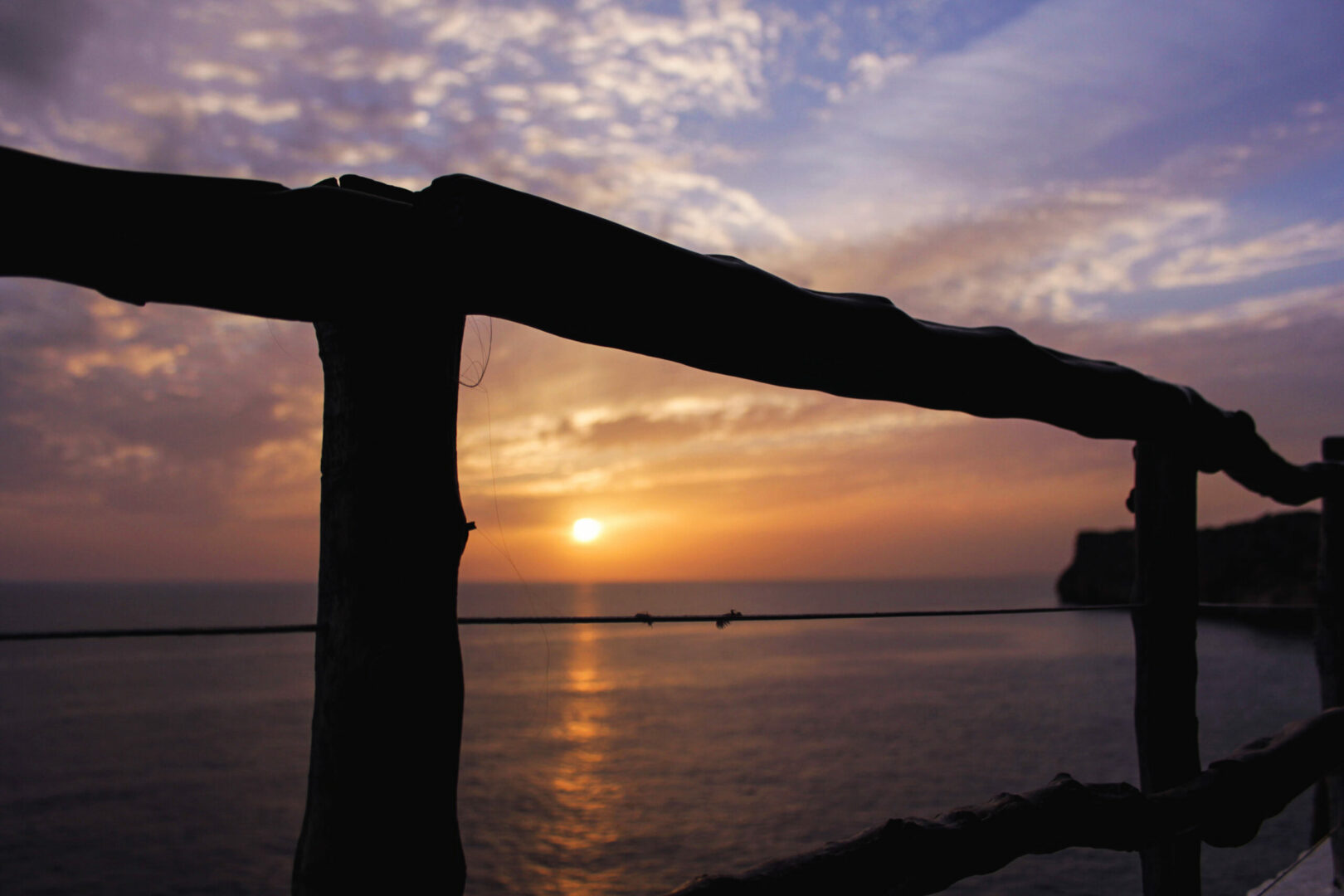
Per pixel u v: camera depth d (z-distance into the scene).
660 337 1.55
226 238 1.06
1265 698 43.50
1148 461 3.00
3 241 0.95
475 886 20.39
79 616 127.31
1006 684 58.22
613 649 97.31
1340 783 3.95
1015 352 2.21
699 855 22.72
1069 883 17.11
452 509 1.35
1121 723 40.59
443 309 1.30
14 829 25.89
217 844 24.34
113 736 42.25
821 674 66.88
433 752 1.29
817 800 28.03
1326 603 4.10
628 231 1.45
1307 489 3.76
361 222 1.16
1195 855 2.69
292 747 38.97
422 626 1.29
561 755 36.25
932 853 1.73
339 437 1.29
